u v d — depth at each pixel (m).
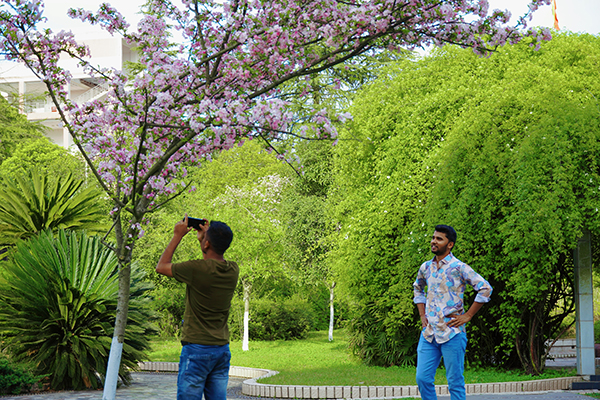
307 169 21.36
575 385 9.36
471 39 5.76
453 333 5.16
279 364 13.95
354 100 14.83
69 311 9.72
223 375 3.96
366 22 5.45
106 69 5.89
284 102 5.24
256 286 21.53
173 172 5.92
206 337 3.81
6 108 29.38
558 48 11.98
